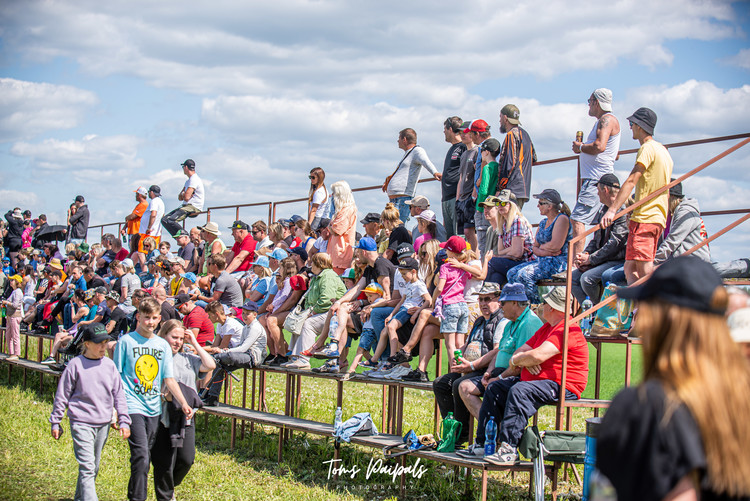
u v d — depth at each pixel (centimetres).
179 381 751
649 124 749
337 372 952
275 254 1246
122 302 1406
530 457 667
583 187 897
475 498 776
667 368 202
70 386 734
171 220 1753
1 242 2541
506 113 980
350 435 878
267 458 997
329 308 1029
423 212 1077
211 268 1245
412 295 918
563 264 877
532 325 743
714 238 743
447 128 1124
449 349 855
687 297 205
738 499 192
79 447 727
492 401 711
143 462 709
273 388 1520
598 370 846
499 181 967
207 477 895
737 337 306
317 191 1441
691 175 703
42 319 1781
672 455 191
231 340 1132
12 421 1217
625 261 772
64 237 2494
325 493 816
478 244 1037
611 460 199
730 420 193
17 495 820
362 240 995
